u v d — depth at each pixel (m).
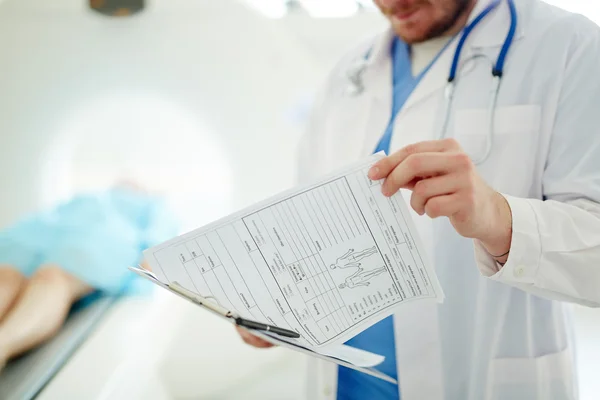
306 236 0.68
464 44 0.97
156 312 1.42
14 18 1.98
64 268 1.39
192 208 1.95
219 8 1.98
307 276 0.68
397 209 0.69
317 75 1.98
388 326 0.96
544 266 0.71
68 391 1.05
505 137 0.88
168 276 0.63
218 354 1.53
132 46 1.99
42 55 1.99
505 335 0.87
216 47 1.99
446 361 0.90
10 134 1.98
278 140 1.99
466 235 0.67
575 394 0.92
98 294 1.49
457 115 0.93
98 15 1.97
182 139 2.01
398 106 1.03
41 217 1.59
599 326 1.73
